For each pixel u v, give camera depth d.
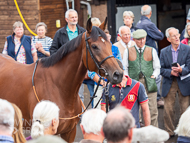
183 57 7.39
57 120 3.79
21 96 5.33
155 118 7.30
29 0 13.53
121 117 2.70
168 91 7.50
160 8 16.41
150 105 7.27
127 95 5.37
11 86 5.46
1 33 13.59
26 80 5.34
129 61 7.34
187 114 3.64
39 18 13.63
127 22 9.91
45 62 5.32
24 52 7.64
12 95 5.42
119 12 15.84
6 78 5.58
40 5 13.62
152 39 9.55
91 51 4.82
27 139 4.00
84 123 3.39
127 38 8.12
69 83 5.06
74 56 5.02
